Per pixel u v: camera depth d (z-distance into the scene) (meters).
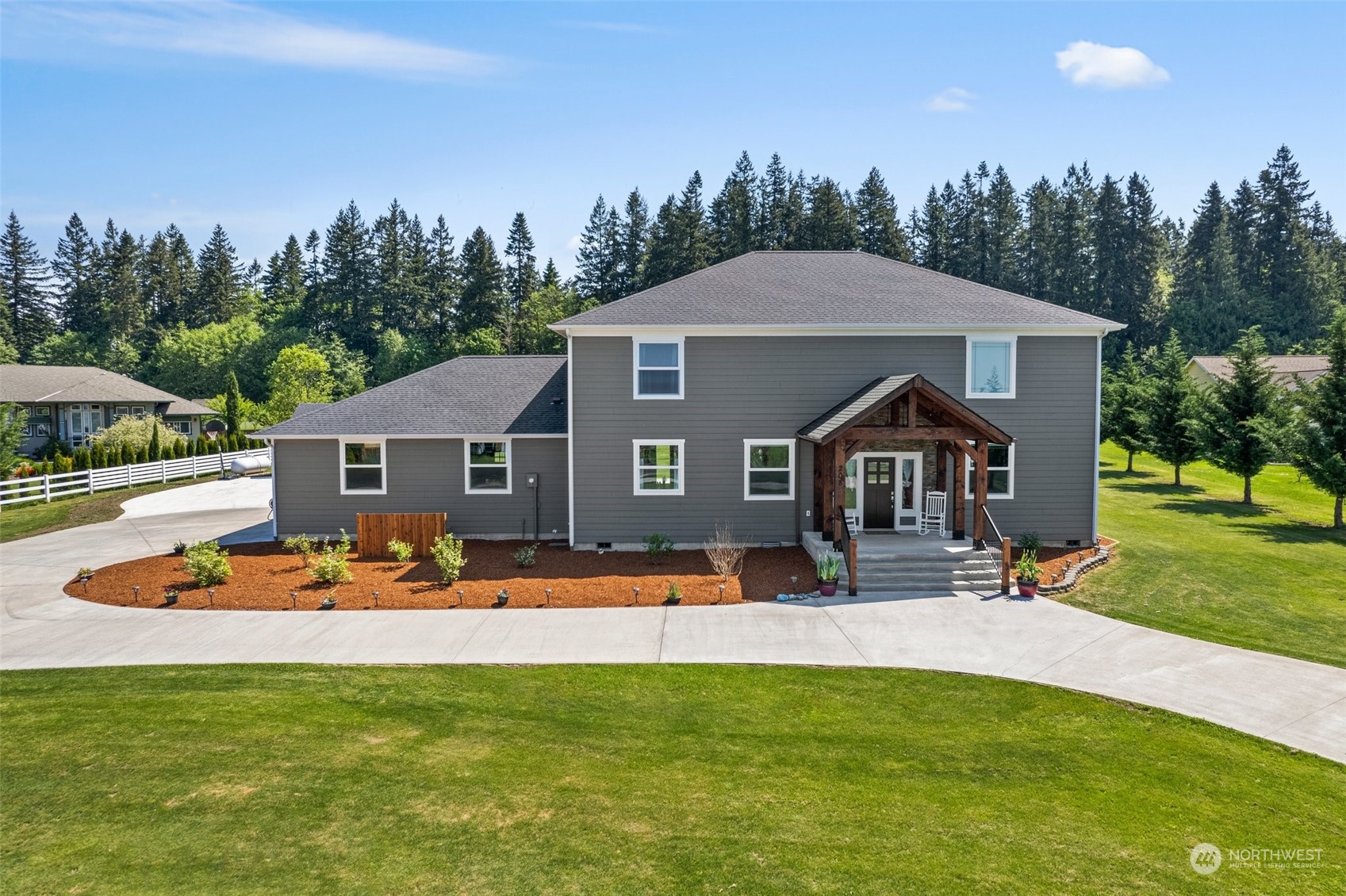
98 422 54.75
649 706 11.55
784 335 21.58
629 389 21.70
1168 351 38.59
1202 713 11.16
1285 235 91.44
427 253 98.12
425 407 24.55
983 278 85.25
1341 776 9.38
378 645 14.10
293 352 68.81
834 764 9.77
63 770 9.44
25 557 22.09
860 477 21.75
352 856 7.72
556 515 23.72
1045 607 16.56
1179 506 30.28
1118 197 84.31
